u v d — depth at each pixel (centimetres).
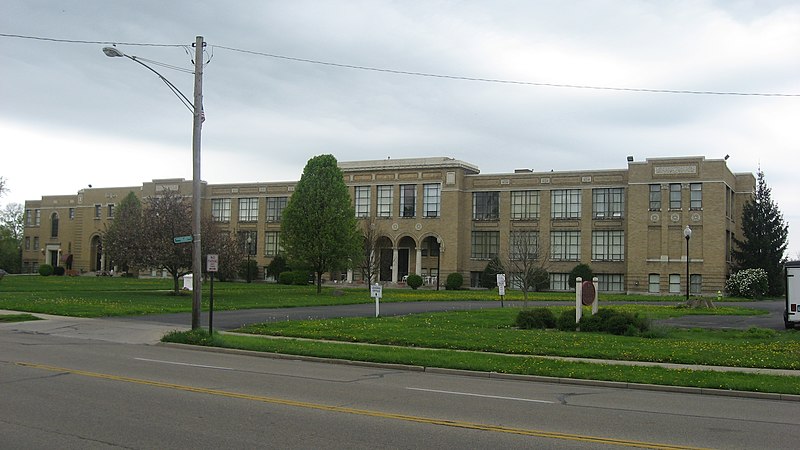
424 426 948
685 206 6234
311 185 5341
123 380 1298
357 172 7825
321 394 1207
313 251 5216
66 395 1123
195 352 1917
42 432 863
